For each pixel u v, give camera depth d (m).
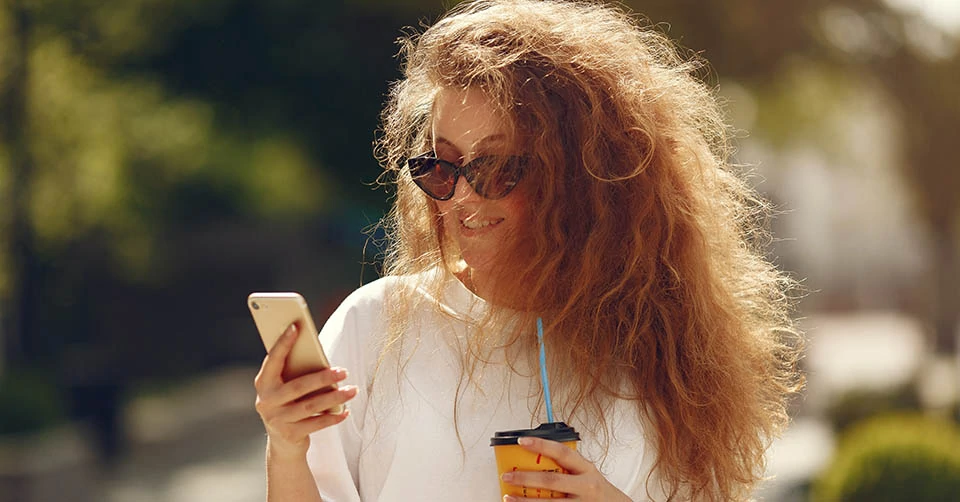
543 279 2.18
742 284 2.51
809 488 9.79
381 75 12.92
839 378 18.80
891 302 40.97
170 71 13.68
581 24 2.31
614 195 2.27
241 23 12.90
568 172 2.23
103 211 16.72
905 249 40.12
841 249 40.44
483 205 2.20
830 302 40.44
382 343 2.22
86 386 14.62
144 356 21.80
